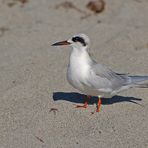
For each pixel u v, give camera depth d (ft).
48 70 47.60
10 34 58.59
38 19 63.05
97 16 63.52
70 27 60.03
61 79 45.42
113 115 38.55
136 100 41.14
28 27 60.64
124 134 35.70
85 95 42.06
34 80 45.39
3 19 63.36
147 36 55.72
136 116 38.34
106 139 35.12
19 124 37.52
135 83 39.40
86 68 37.45
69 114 38.78
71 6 65.98
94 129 36.50
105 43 54.29
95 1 65.10
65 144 34.55
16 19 63.31
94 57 50.29
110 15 63.62
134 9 65.00
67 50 53.01
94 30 58.54
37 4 67.72
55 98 41.63
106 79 37.93
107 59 49.83
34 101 41.22
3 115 38.93
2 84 44.93
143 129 36.35
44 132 36.24
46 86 44.04
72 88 43.60
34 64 49.29
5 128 37.01
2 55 52.54
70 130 36.45
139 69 47.29
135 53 51.31
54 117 38.37
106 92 38.40
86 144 34.50
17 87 43.91
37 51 53.11
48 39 56.44
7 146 34.58
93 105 40.27
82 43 37.60
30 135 35.88
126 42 54.19
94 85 37.65
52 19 62.95
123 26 59.57
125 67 47.85
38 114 38.91
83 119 38.01
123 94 42.24
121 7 65.57
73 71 37.70
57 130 36.52
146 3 66.74
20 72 47.44
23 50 53.72
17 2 68.23
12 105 40.60
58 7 66.18
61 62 49.52
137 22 60.90
